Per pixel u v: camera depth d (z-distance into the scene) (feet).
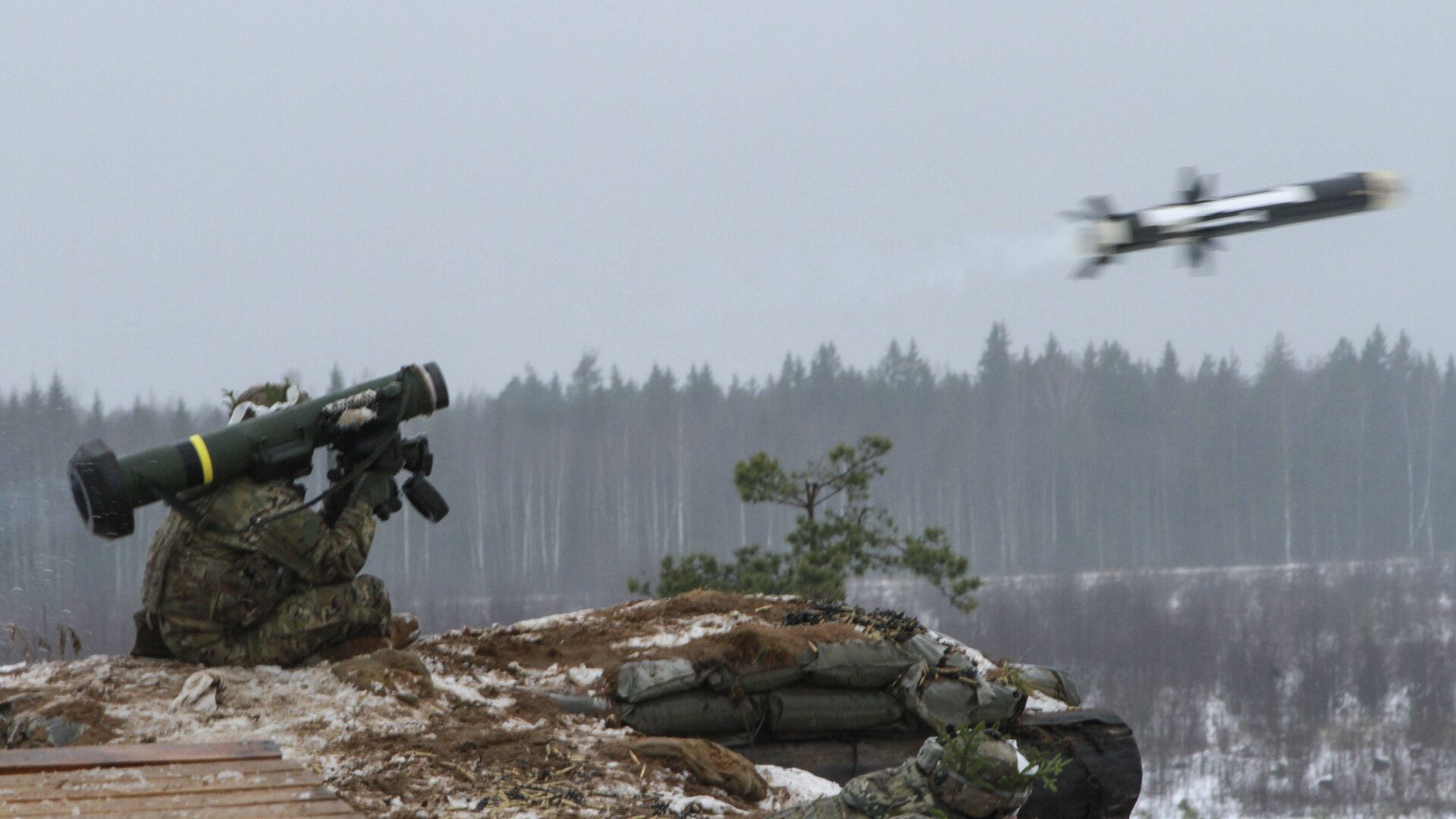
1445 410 465.06
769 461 120.06
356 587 48.75
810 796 44.96
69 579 189.06
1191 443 449.06
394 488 50.52
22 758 35.55
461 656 51.90
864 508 121.08
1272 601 329.93
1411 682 267.18
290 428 47.39
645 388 439.22
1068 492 420.77
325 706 43.83
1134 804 55.47
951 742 31.76
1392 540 428.97
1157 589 346.13
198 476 45.70
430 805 37.06
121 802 31.99
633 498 377.71
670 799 39.91
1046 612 307.37
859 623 54.95
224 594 46.16
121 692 44.04
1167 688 258.78
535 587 334.24
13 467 243.60
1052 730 54.60
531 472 367.86
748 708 49.93
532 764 41.24
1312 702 255.70
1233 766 226.79
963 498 415.85
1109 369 466.29
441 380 50.21
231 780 34.01
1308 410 466.29
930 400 459.73
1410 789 214.28
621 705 48.73
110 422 293.23
